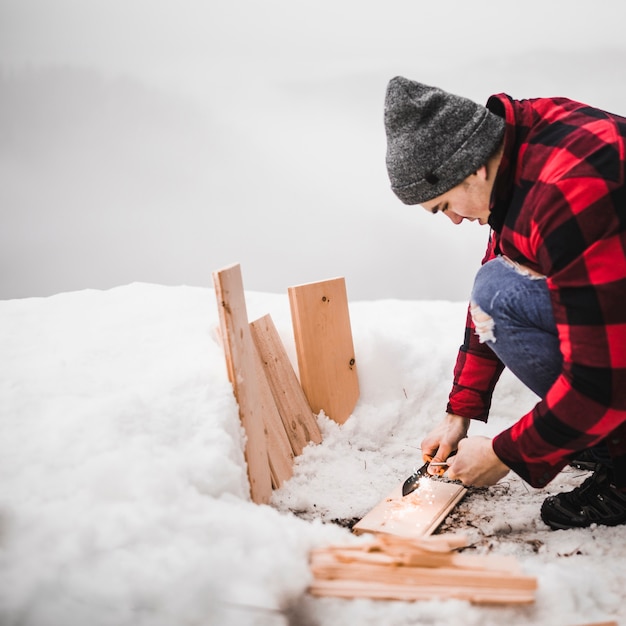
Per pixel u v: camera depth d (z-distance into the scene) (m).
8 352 1.79
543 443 1.14
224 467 1.33
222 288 1.44
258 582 1.01
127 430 1.33
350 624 1.01
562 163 1.03
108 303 2.36
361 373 1.99
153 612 0.96
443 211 1.24
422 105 1.10
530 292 1.26
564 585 1.06
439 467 1.52
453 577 1.04
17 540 1.04
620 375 1.02
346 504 1.58
